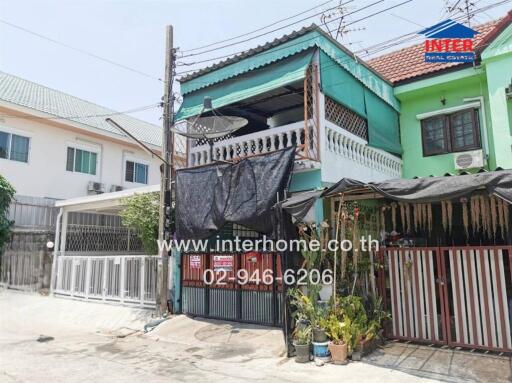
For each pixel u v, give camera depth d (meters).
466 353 6.16
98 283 11.71
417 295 6.89
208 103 8.88
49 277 13.14
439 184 5.55
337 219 6.96
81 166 17.34
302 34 8.09
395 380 5.25
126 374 5.90
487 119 10.05
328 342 6.11
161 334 8.47
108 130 18.05
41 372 6.03
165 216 9.65
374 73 10.19
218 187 8.45
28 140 15.59
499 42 9.14
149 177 20.39
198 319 9.13
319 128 7.85
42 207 14.98
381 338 6.80
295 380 5.43
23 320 10.38
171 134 9.94
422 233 8.70
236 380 5.52
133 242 16.09
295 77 8.05
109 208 12.88
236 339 7.65
